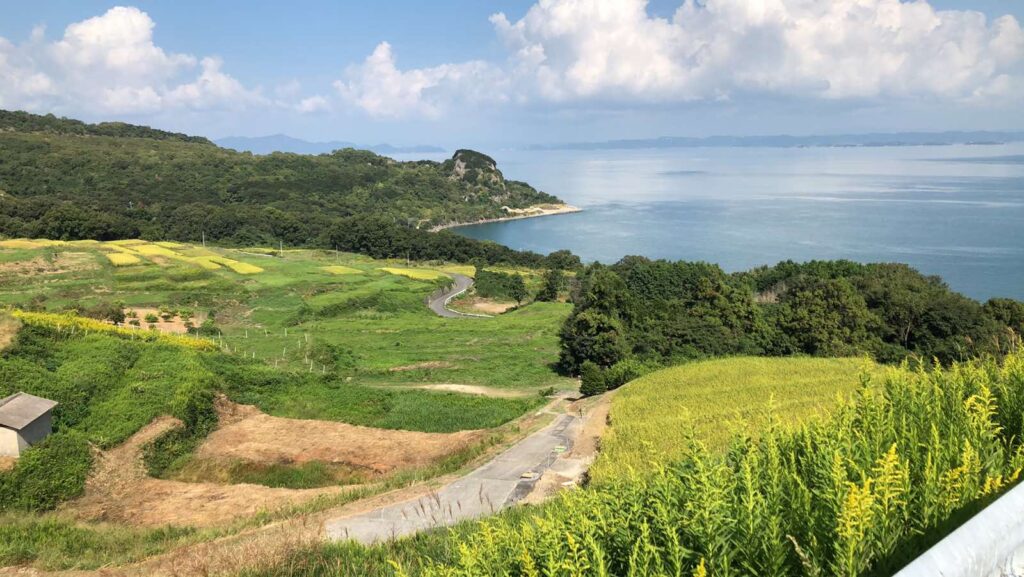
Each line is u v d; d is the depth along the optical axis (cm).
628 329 4853
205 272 7781
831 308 4425
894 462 373
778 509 385
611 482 597
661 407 2316
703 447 496
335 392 3684
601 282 4950
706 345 4412
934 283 6288
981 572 223
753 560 351
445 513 1714
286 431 2986
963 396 579
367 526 1622
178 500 2181
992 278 8956
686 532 381
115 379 3066
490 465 2209
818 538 356
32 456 2202
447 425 3170
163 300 6650
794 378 2645
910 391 570
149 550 1534
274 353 4919
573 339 4803
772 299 7562
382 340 5991
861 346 4216
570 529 443
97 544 1675
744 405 2122
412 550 867
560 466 1922
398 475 2292
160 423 2744
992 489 362
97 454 2391
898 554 327
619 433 1927
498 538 494
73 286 6706
